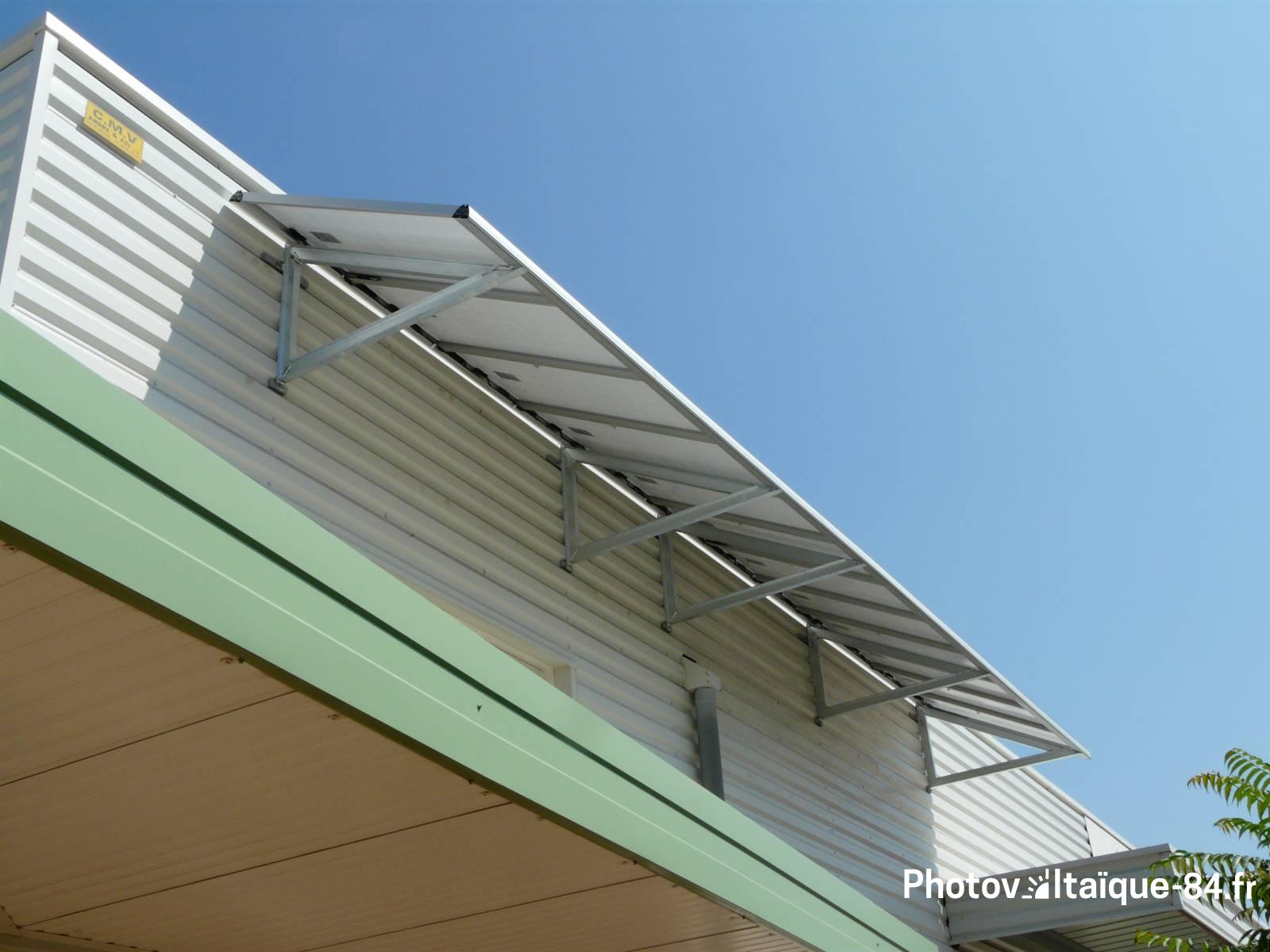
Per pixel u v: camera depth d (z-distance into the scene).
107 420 2.39
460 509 6.82
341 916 4.09
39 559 2.24
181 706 2.73
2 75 5.40
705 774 7.99
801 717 9.51
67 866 3.53
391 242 5.84
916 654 9.62
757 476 6.71
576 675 7.23
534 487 7.46
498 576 6.92
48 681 2.61
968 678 8.99
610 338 5.70
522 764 3.31
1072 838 14.15
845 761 9.93
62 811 3.16
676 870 3.94
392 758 3.03
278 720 2.82
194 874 3.64
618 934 4.55
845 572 7.87
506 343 6.57
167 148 5.74
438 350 7.06
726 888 4.25
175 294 5.56
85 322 5.07
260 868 3.61
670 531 7.28
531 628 7.03
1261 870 6.80
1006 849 12.48
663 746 7.81
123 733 2.82
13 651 2.51
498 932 4.40
